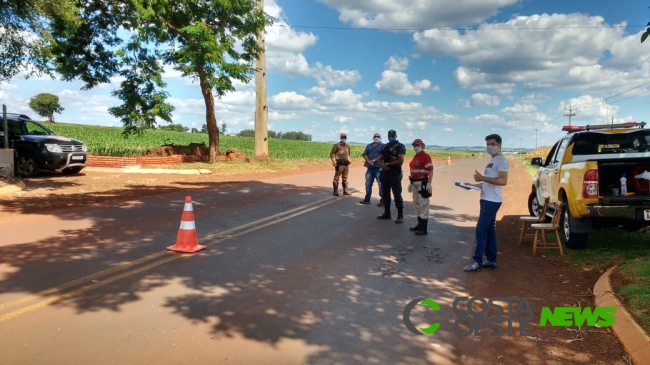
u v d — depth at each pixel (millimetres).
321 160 36969
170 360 3678
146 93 21719
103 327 4254
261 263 6512
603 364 3770
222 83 20234
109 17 20188
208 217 9945
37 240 7434
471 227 9727
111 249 6988
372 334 4293
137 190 14016
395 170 9930
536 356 3912
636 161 7070
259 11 21297
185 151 24172
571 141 8289
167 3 18875
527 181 21344
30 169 16375
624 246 7566
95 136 45000
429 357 3881
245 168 22797
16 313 4508
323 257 6934
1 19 12266
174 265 6270
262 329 4320
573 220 7262
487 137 6426
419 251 7488
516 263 6777
